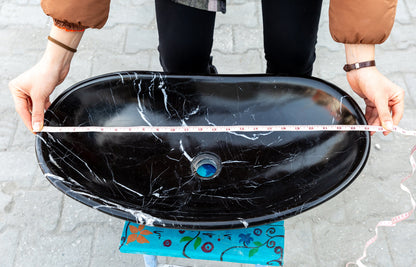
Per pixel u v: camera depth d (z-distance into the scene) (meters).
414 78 2.25
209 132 1.19
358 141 0.99
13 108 2.17
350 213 1.81
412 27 2.47
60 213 1.84
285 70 1.46
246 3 2.63
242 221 0.87
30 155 2.01
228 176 1.14
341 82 2.26
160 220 0.88
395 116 1.06
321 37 2.45
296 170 1.10
